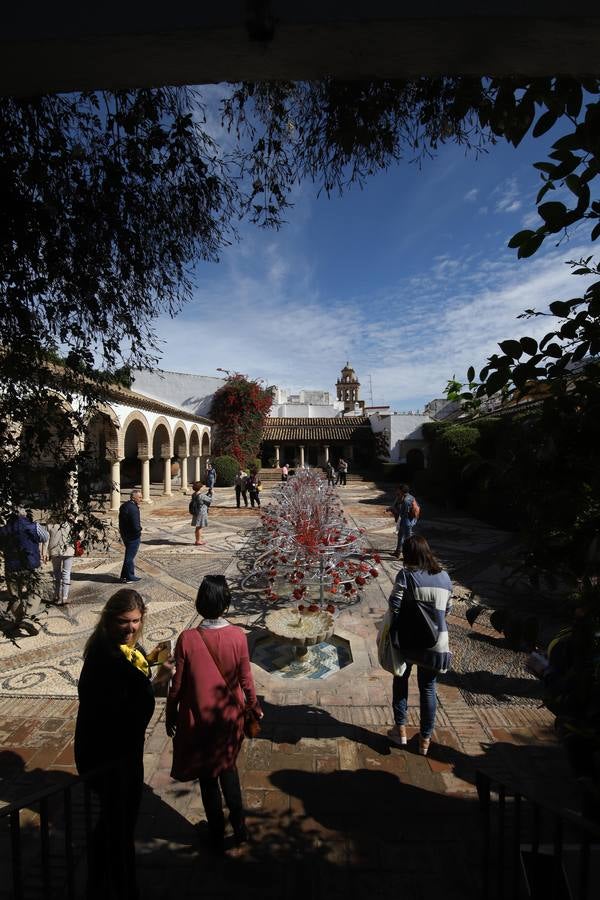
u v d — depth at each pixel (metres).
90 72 1.17
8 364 2.13
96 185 2.24
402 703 3.68
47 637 5.75
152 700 2.45
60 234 2.19
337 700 4.34
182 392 31.66
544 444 1.34
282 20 0.98
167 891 2.50
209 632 2.77
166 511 17.58
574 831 2.81
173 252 2.54
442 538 12.46
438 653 3.44
